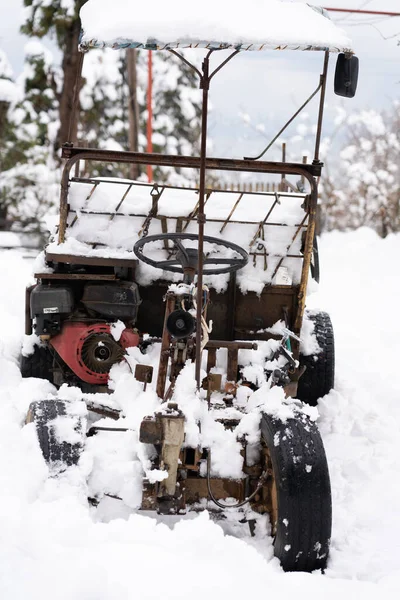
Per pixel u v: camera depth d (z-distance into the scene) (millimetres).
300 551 4133
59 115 24453
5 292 11242
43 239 22625
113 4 4664
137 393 5047
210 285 5895
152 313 5977
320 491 4156
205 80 4312
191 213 5773
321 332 6711
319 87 5832
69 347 5633
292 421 4414
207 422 4660
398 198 25156
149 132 19812
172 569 3689
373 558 4422
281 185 8414
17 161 23547
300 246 5879
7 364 6746
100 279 5719
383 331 10844
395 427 6754
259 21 4473
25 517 3988
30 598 3416
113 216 5758
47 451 4363
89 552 3779
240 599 3574
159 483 4328
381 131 23859
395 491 5402
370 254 17750
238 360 5598
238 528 4633
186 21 4301
